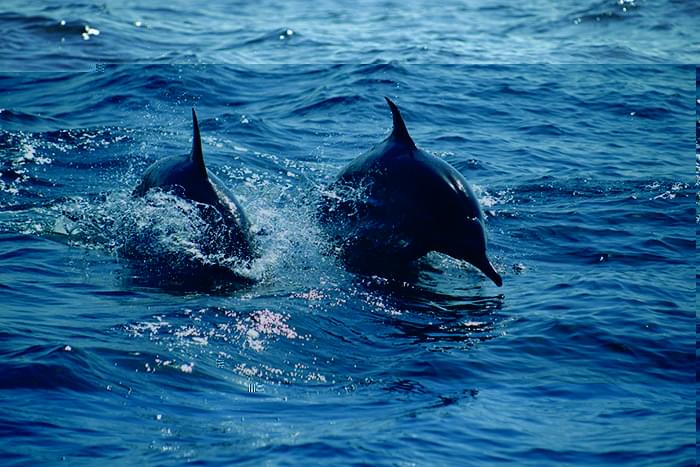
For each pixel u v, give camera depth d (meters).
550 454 24.50
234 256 39.38
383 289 38.44
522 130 66.69
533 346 32.59
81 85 73.62
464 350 32.19
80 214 45.59
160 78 74.69
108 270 38.59
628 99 74.50
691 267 41.59
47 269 38.31
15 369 27.52
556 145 63.19
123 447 23.86
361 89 73.75
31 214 45.41
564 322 34.47
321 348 31.89
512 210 49.25
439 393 28.62
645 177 55.81
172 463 23.06
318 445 24.27
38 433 24.20
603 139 65.00
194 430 25.11
